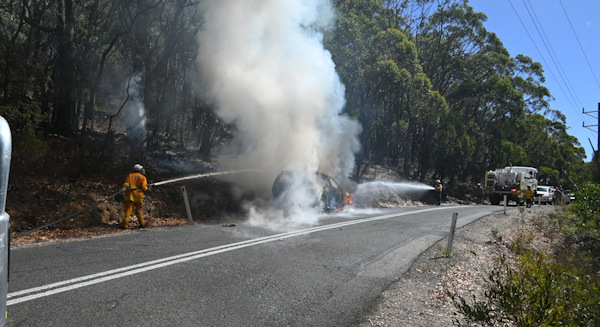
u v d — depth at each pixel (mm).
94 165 13562
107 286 5023
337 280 6027
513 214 20266
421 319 4828
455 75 45281
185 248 7504
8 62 13359
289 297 5113
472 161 48125
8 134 2248
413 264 7586
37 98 14844
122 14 19672
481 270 8016
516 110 45750
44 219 9805
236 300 4852
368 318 4684
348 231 10586
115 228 10047
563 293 4582
